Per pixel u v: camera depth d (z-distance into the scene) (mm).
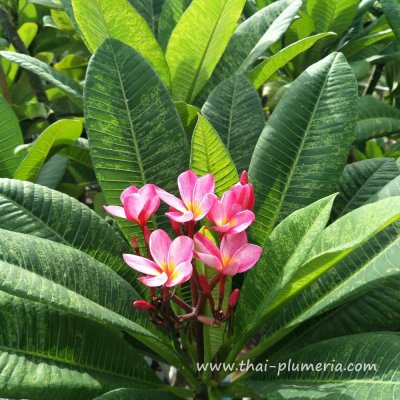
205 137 591
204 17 794
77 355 554
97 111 644
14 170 855
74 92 807
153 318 516
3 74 1165
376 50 1151
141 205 523
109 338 586
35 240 499
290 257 521
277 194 653
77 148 938
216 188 618
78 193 1018
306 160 652
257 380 584
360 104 977
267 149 665
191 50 833
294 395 495
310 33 1061
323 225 487
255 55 833
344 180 746
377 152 1108
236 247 499
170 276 477
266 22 903
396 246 542
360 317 620
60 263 500
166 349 569
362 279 530
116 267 612
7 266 452
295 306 579
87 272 516
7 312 542
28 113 1095
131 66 665
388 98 1274
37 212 597
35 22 1292
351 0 1029
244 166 734
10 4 1217
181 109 776
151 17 1027
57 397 513
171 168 654
